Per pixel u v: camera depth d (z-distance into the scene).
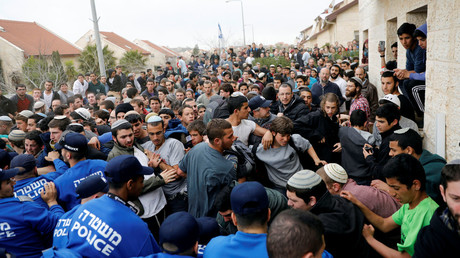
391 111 3.80
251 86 8.41
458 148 3.46
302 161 4.29
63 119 4.52
